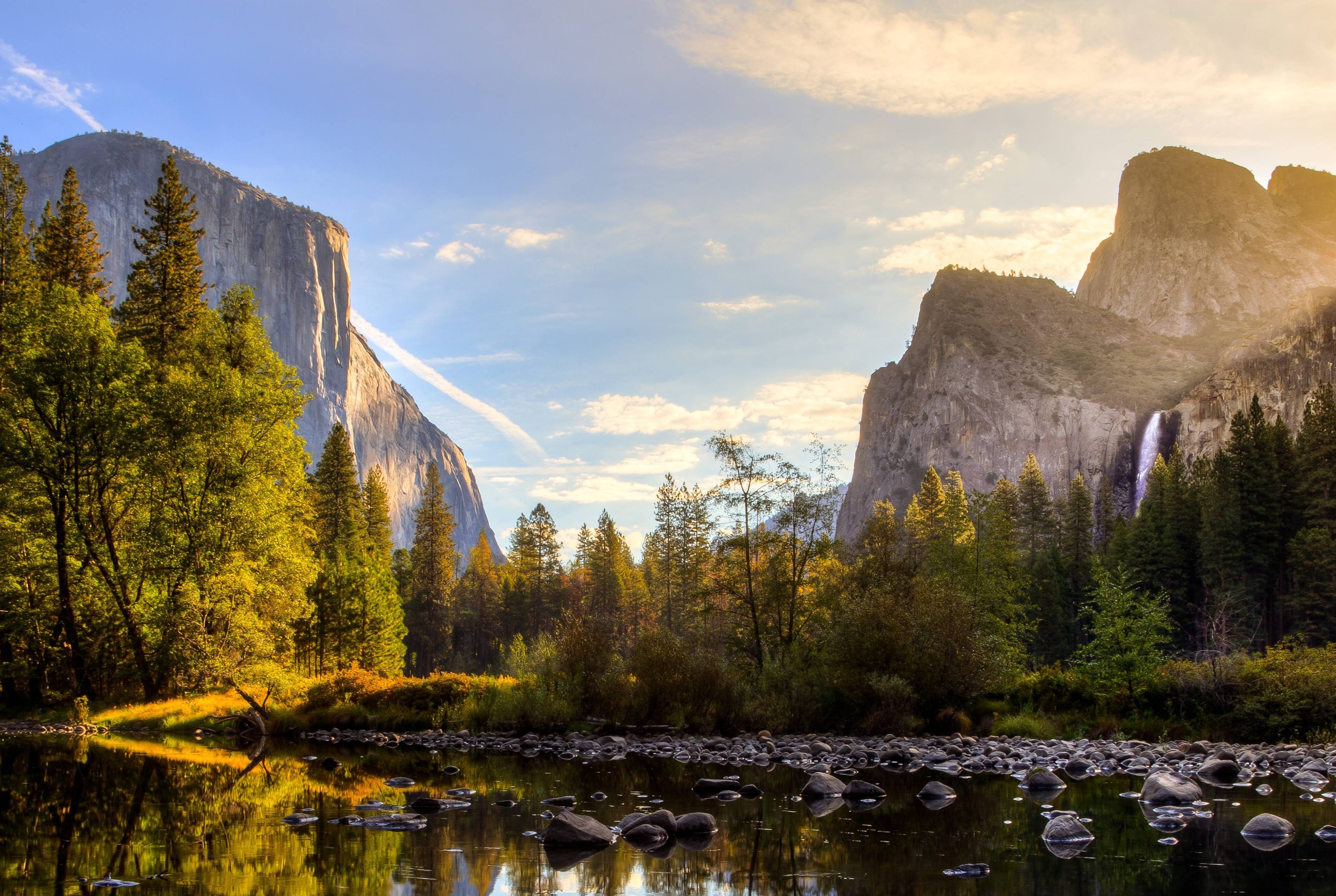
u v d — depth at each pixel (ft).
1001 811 44.37
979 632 90.07
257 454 103.45
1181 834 37.83
